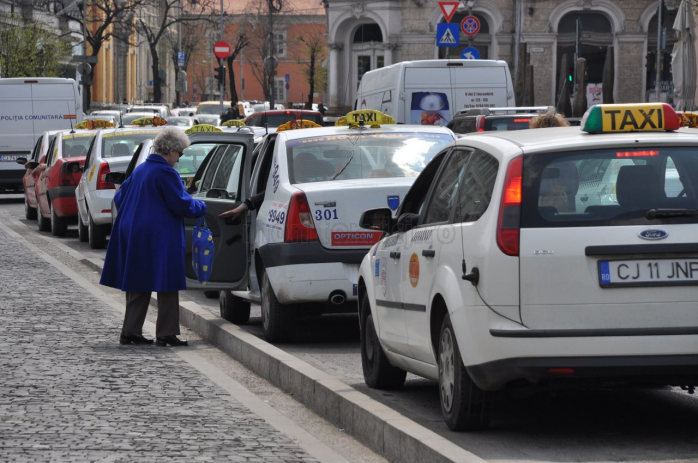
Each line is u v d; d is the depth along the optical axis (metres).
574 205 14.66
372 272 19.62
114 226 24.98
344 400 17.55
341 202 23.75
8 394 19.11
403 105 61.62
